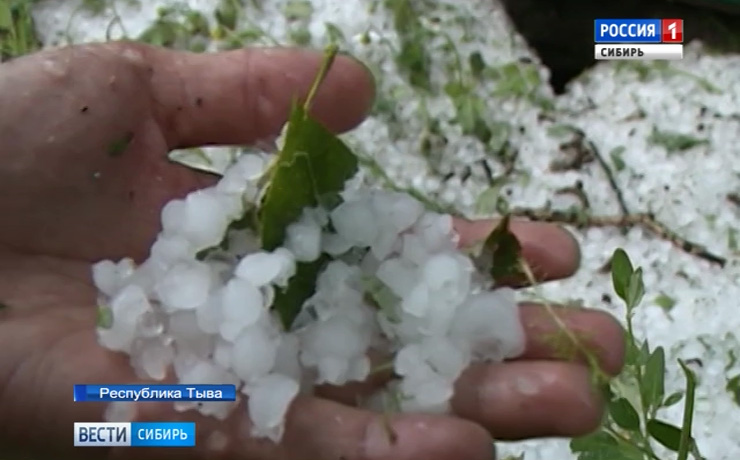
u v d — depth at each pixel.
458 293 0.23
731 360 0.35
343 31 0.41
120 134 0.27
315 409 0.22
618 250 0.26
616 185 0.39
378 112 0.39
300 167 0.23
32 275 0.26
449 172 0.39
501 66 0.41
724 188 0.38
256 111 0.29
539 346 0.25
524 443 0.33
